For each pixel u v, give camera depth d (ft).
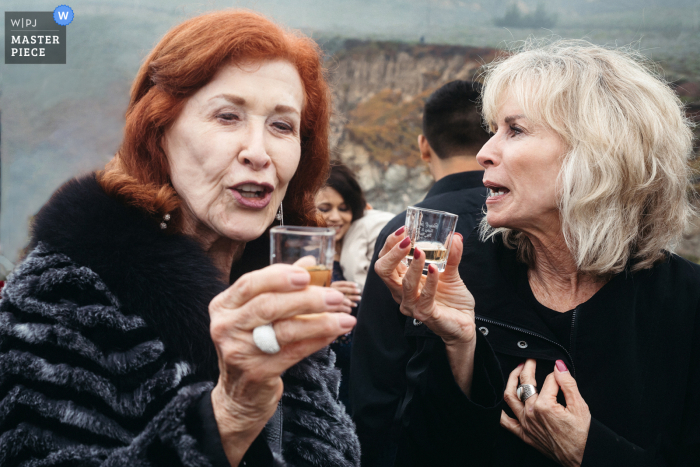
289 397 3.80
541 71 4.48
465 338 4.14
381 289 5.66
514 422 4.64
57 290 2.86
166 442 2.49
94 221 3.12
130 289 2.96
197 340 3.00
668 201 4.51
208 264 3.30
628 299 4.64
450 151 7.10
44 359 2.64
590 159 4.25
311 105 4.21
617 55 4.68
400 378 5.43
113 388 2.69
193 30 3.47
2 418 2.55
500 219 4.65
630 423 4.42
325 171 4.61
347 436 3.81
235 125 3.54
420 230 4.04
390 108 24.80
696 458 4.41
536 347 4.69
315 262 2.60
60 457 2.49
